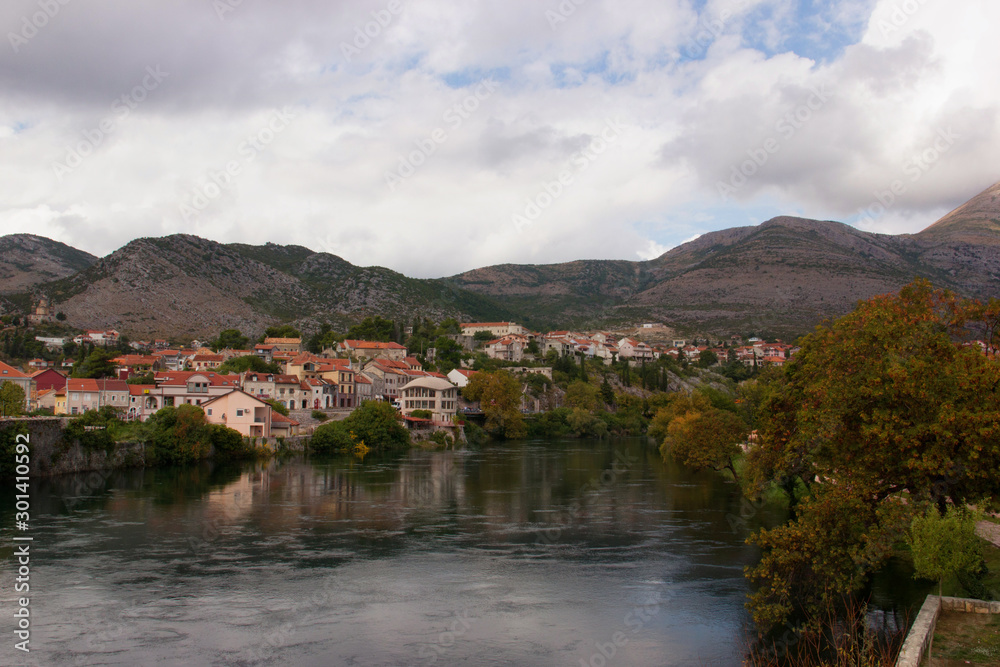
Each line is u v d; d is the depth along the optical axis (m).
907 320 37.38
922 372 30.83
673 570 45.34
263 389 152.12
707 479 90.44
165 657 30.95
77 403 133.25
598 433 183.62
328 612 37.00
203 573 43.88
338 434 122.50
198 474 91.06
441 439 146.12
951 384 30.27
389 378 198.25
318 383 164.00
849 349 36.28
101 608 37.09
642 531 57.09
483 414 179.25
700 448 81.00
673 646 32.50
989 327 38.00
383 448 130.12
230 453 106.31
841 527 32.31
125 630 34.03
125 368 185.50
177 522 59.03
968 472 28.52
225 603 38.22
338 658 31.08
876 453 30.86
